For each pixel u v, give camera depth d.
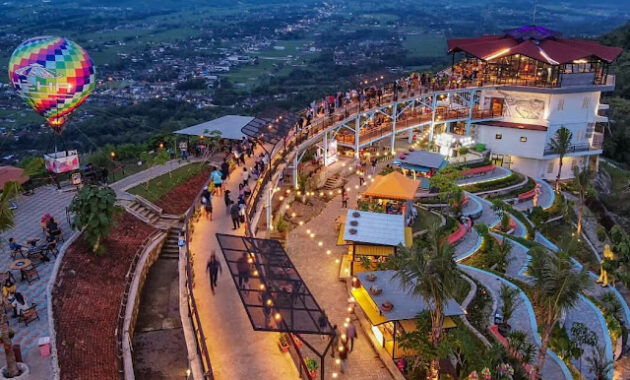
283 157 42.25
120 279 30.44
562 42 68.94
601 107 69.38
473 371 22.42
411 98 61.56
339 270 34.16
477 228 41.97
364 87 68.06
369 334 26.86
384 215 33.94
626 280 39.59
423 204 47.28
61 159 38.28
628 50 121.69
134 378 23.70
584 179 49.81
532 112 65.31
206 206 32.09
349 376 23.84
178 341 27.53
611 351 30.08
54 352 22.66
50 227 31.28
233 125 50.22
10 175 35.75
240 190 35.50
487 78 67.62
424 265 22.86
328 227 41.31
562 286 23.61
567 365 27.86
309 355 24.95
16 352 22.16
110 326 26.58
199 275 26.47
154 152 48.47
